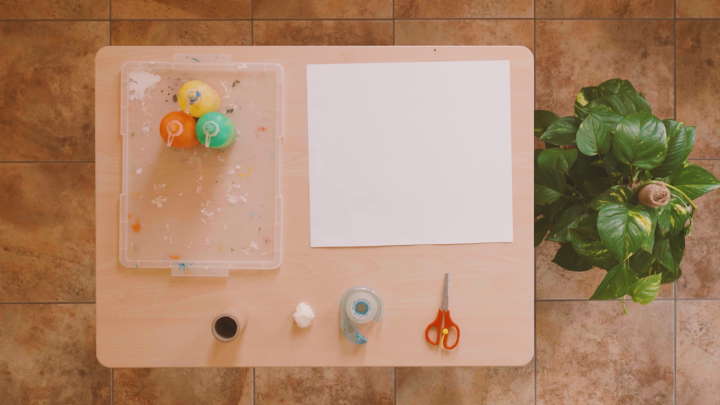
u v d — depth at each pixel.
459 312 0.98
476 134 0.97
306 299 0.97
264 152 0.97
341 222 0.97
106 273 0.97
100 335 0.97
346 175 0.97
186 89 0.91
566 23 1.43
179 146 0.93
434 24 1.43
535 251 1.45
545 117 1.23
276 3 1.42
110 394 1.43
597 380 1.45
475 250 0.97
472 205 0.97
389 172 0.97
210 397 1.44
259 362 0.97
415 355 0.97
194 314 0.97
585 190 1.10
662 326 1.44
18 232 1.42
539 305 1.45
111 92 0.96
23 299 1.43
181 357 0.97
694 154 1.43
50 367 1.43
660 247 1.06
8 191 1.42
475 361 0.98
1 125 1.42
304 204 0.97
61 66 1.41
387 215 0.97
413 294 0.97
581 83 1.43
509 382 1.45
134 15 1.42
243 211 0.97
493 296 0.98
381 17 1.42
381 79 0.97
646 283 0.98
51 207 1.42
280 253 0.97
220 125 0.91
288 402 1.44
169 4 1.42
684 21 1.43
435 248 0.97
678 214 1.02
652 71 1.43
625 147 0.97
